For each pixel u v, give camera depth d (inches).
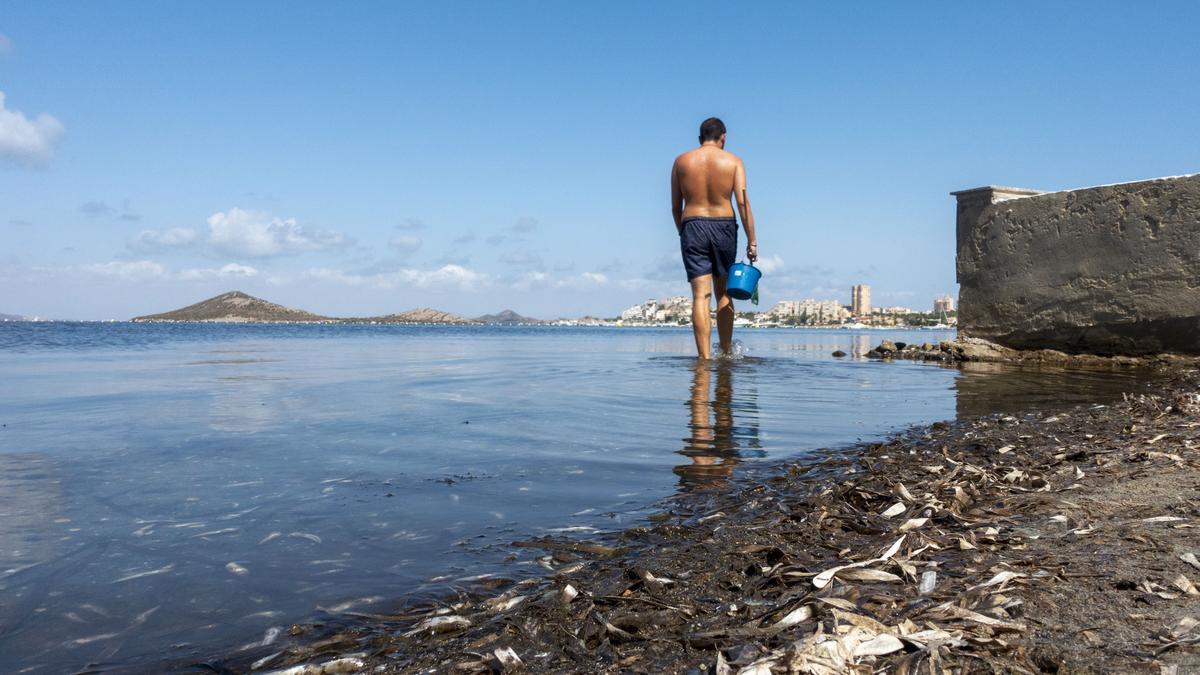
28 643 66.0
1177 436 145.9
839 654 58.0
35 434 163.8
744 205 386.0
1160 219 377.4
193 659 63.9
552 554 89.0
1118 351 405.4
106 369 357.7
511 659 63.0
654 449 149.6
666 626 68.8
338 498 112.0
